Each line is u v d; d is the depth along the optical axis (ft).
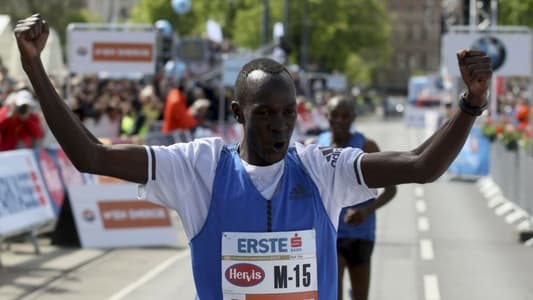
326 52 640.17
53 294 82.48
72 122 27.99
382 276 93.40
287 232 29.73
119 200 112.27
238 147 30.86
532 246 113.39
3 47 165.07
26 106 109.29
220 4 604.90
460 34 195.31
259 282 29.68
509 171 150.71
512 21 382.42
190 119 156.04
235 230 29.71
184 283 88.58
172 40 238.27
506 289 86.89
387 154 29.73
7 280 88.63
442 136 28.60
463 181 203.51
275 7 588.09
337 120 63.21
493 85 231.09
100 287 85.97
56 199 113.19
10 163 102.01
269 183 29.99
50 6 370.53
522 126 188.44
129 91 202.90
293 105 29.32
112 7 334.44
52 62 150.00
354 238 60.85
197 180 30.09
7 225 97.81
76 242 110.52
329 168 30.17
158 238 112.68
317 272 30.09
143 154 29.45
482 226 131.54
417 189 185.06
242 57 252.21
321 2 613.52
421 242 115.85
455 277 92.84
